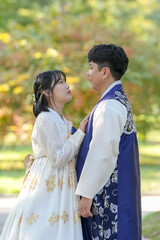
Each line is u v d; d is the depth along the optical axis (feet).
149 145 89.10
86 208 12.44
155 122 59.72
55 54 46.16
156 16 77.71
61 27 51.37
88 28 50.85
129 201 12.58
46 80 13.98
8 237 13.57
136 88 48.73
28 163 14.07
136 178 12.88
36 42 48.60
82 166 13.21
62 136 13.57
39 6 79.46
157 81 54.54
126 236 12.48
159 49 56.54
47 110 13.84
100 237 12.73
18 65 48.67
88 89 44.27
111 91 12.94
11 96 47.80
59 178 13.34
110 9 75.77
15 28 52.29
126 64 13.23
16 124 47.57
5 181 43.16
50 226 12.95
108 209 12.68
